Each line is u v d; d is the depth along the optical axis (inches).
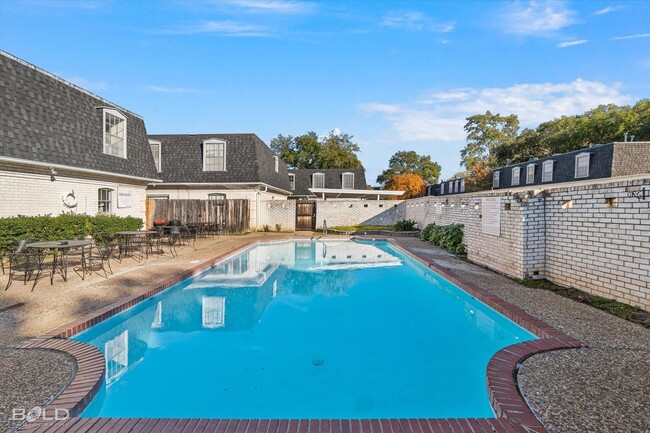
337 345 215.3
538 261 314.8
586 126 1379.2
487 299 255.4
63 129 484.1
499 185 1406.3
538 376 141.4
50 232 421.7
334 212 928.3
